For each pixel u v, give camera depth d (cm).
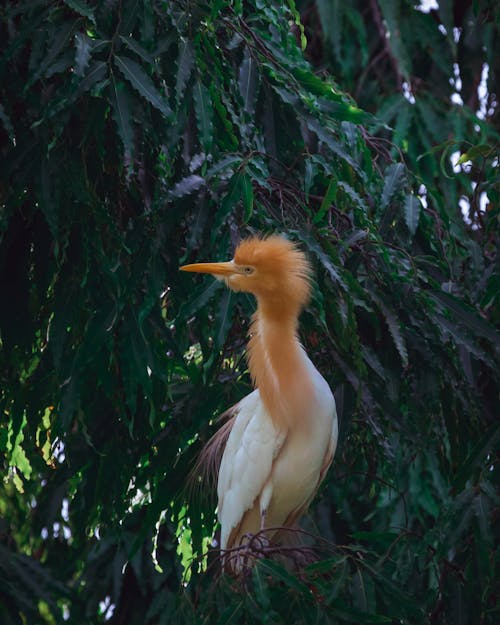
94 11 691
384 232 830
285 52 811
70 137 714
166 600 929
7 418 834
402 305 773
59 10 691
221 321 716
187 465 781
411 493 1092
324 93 773
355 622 652
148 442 808
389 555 750
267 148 785
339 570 650
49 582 838
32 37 689
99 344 701
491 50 1298
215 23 758
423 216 863
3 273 739
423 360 780
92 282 725
